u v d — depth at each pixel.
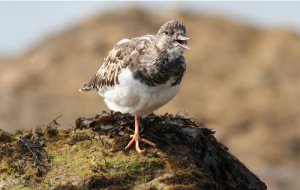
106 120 9.79
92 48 35.31
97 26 37.34
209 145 9.52
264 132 27.20
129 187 8.61
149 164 8.90
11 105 30.08
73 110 29.36
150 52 9.12
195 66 33.91
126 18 37.44
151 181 8.70
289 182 19.47
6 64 36.06
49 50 36.22
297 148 26.20
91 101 30.28
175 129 9.53
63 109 29.53
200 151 9.38
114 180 8.64
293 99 30.84
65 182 8.62
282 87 32.16
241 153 25.31
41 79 33.09
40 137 9.55
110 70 9.47
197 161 9.20
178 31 9.10
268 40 37.00
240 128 27.78
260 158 24.97
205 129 9.84
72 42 36.44
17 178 8.77
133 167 8.84
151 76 9.03
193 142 9.38
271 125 28.06
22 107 29.91
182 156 9.10
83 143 9.34
